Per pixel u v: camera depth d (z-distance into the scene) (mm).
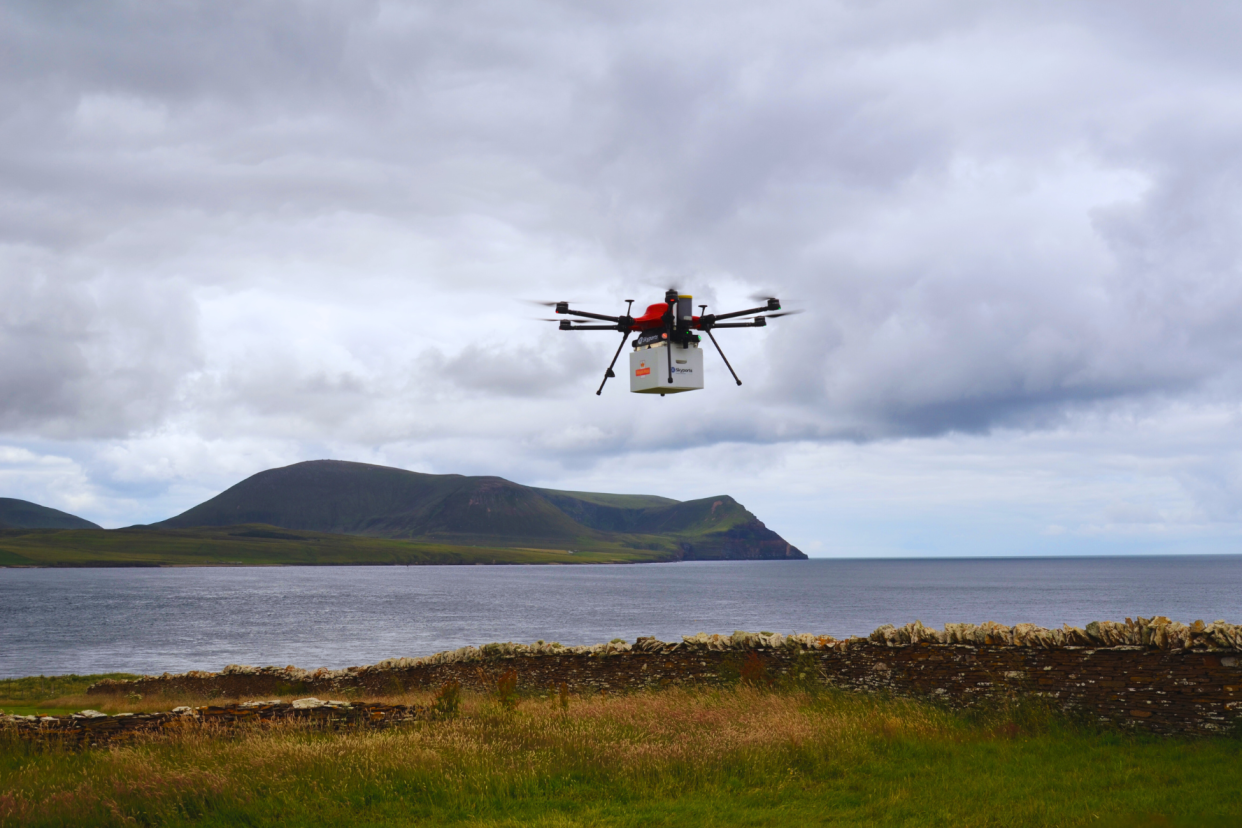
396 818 10328
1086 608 103500
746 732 13789
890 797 10578
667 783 11539
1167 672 14023
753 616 95875
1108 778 11312
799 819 9930
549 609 112750
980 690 16125
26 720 15617
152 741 14531
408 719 16281
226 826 10148
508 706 16859
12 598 145125
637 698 18203
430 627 84688
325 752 12406
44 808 10352
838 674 18359
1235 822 9102
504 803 10844
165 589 181500
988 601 122875
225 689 29406
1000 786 11125
